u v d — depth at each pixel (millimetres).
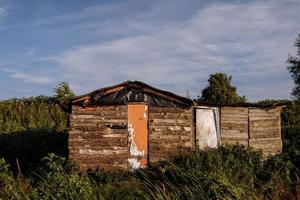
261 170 16703
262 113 24203
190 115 22109
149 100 21922
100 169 21281
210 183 10125
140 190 11352
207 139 22828
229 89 36969
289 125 29609
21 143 27438
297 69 49469
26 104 36406
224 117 23500
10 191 9414
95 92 21422
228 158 18453
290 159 18375
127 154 21516
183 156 20750
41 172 15594
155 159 21609
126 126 21656
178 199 9523
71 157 21391
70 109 22016
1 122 34062
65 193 9938
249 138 23812
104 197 10781
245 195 8977
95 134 21531
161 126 21859
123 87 21688
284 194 10609
